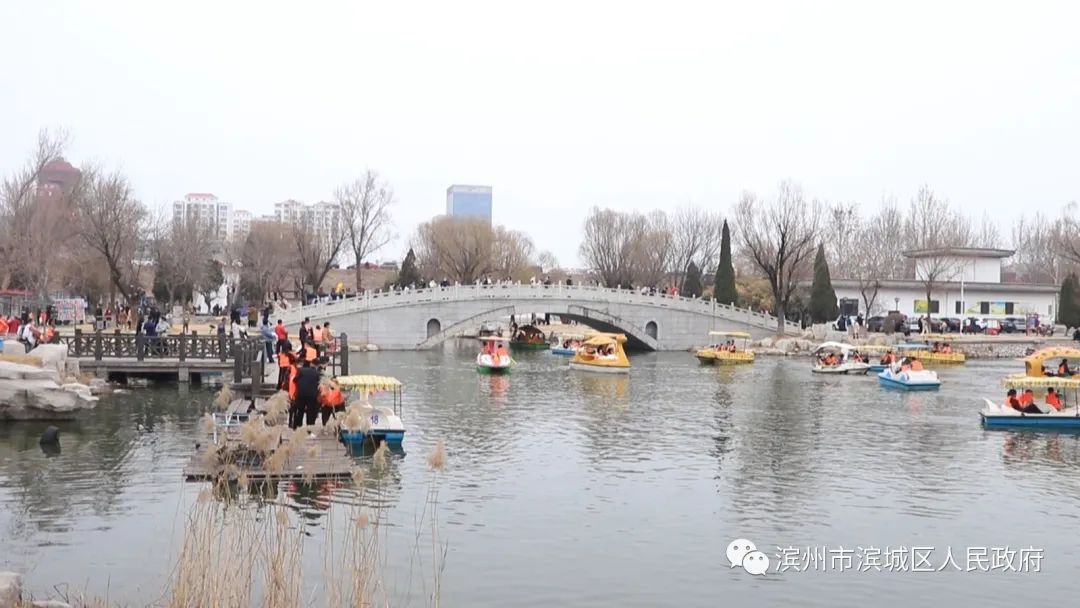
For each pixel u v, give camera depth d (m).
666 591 16.94
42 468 24.47
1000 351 72.25
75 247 63.25
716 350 67.75
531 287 75.75
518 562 18.27
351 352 69.25
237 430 24.08
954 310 89.06
